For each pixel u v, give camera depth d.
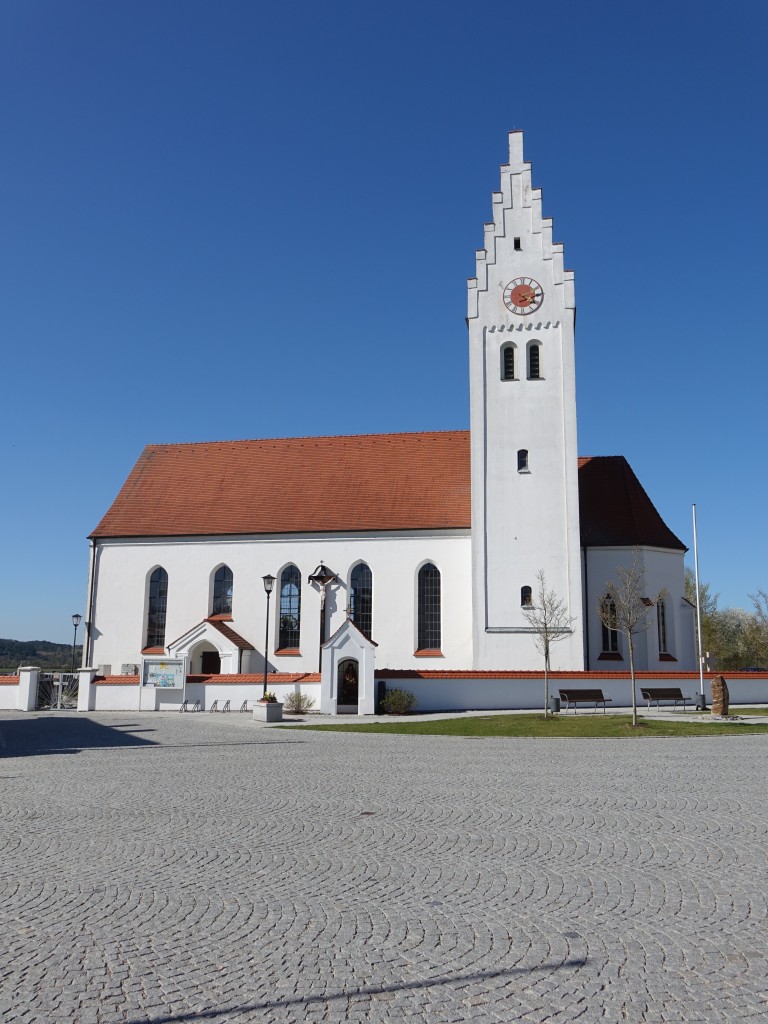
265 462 58.78
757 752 25.83
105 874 11.58
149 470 60.06
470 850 12.81
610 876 11.27
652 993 7.48
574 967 8.08
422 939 8.88
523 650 47.34
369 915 9.70
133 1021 7.00
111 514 56.75
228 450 60.44
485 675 44.62
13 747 28.09
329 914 9.74
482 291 50.78
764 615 85.88
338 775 21.05
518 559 48.16
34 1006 7.28
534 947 8.61
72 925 9.41
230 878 11.34
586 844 13.12
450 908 9.92
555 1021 6.97
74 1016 7.09
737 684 46.91
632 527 50.69
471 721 36.94
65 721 39.44
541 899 10.23
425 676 44.25
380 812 15.94
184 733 33.22
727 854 12.41
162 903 10.21
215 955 8.46
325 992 7.54
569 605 47.34
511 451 49.19
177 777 20.75
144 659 47.44
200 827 14.66
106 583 54.62
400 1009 7.20
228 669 50.28
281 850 12.92
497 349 50.19
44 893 10.66
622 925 9.26
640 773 21.08
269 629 47.16
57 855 12.67
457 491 53.31
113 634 54.00
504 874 11.41
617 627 43.03
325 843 13.38
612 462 55.09
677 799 17.14
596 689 44.50
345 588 51.66
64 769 22.33
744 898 10.23
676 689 44.66
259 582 52.91
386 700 42.72
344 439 59.25
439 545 50.97
